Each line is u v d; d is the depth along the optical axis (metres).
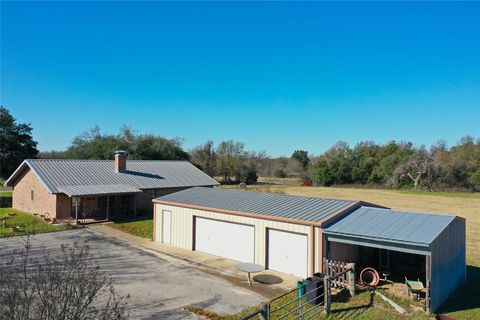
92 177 30.95
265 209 17.42
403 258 17.12
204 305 12.28
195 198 20.91
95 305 11.81
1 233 22.67
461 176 59.34
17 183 33.12
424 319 11.32
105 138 59.38
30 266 15.45
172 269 16.28
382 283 14.48
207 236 19.03
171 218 20.69
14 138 57.66
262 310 9.48
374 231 13.61
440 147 66.25
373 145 73.75
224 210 17.97
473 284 15.17
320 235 14.74
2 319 6.56
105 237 22.42
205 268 16.55
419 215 15.09
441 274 12.84
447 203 43.97
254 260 16.98
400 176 63.47
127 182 31.84
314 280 12.60
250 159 75.00
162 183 33.72
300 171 75.19
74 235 22.77
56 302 7.09
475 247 21.95
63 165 31.56
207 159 73.06
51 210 27.77
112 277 14.94
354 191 59.06
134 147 57.94
